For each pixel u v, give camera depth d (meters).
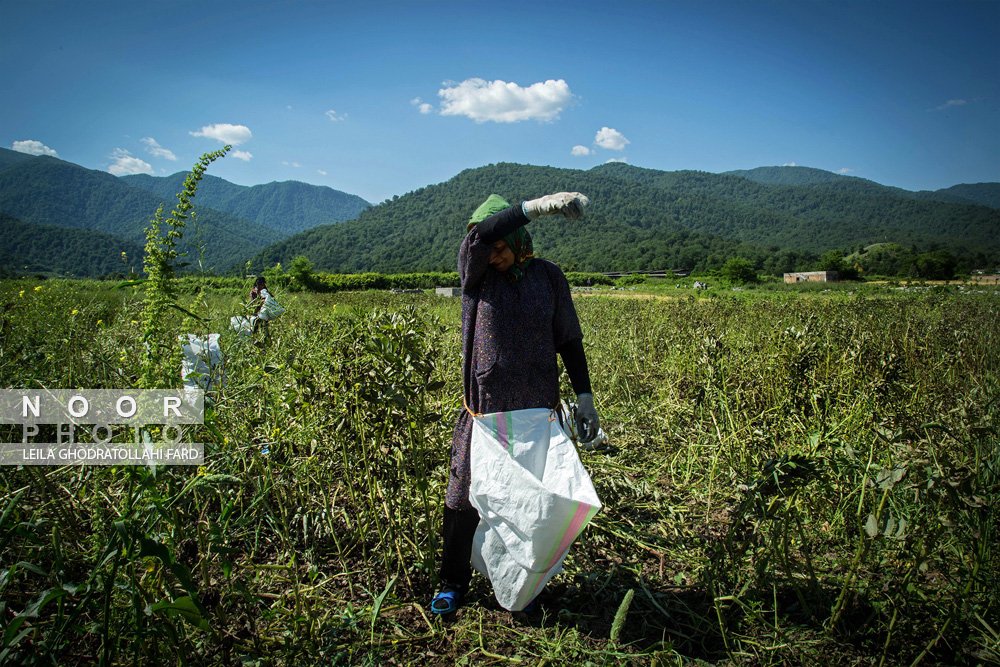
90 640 1.98
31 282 6.25
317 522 2.77
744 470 3.38
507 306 2.19
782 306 12.13
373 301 17.05
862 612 2.25
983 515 1.97
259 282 4.79
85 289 6.73
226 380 2.86
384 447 2.62
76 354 3.21
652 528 3.04
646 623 2.26
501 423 2.17
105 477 2.23
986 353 5.82
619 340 7.40
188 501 2.32
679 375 4.88
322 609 2.28
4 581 1.54
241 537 2.76
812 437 2.23
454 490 2.24
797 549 2.68
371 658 2.01
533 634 2.18
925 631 2.12
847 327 6.67
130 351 2.64
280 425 2.92
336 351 2.69
